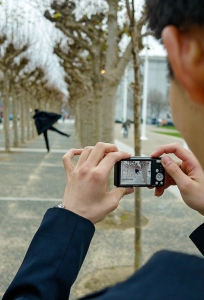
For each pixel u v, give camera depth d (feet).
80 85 57.16
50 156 47.47
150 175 4.22
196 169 4.12
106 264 13.97
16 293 2.85
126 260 14.39
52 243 3.02
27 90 73.10
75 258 2.98
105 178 3.37
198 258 2.50
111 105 18.31
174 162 4.03
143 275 2.48
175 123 1.98
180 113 1.87
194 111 1.77
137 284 2.39
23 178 31.58
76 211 3.25
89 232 3.16
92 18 27.68
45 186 28.37
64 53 41.19
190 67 1.64
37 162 41.68
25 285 2.80
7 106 48.91
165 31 1.72
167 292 2.19
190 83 1.67
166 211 21.74
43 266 2.90
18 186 28.07
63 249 2.98
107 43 18.07
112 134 18.52
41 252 2.98
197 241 2.67
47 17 25.95
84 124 55.31
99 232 17.62
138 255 12.07
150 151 55.83
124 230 18.03
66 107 252.21
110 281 12.46
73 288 11.94
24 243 15.99
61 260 2.94
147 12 2.09
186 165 4.23
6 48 46.34
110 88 18.19
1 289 11.80
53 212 3.22
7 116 49.01
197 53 1.63
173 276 2.32
